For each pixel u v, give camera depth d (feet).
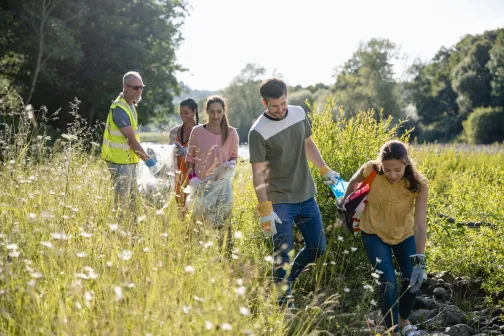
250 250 19.12
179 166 23.91
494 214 25.13
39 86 116.06
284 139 17.94
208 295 11.60
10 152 21.52
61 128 119.14
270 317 13.66
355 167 25.11
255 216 22.26
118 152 23.95
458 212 26.71
